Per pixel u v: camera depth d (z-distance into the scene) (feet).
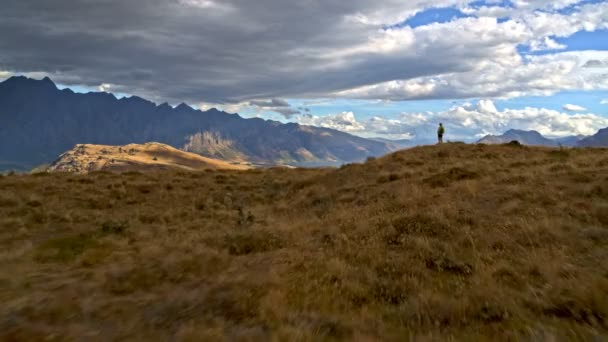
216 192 78.38
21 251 34.50
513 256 25.41
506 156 81.56
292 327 16.40
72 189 71.56
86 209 59.67
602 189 37.86
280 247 36.17
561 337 14.33
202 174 102.58
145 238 42.70
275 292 21.20
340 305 20.16
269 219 51.98
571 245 25.84
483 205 38.91
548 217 32.22
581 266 22.21
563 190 40.29
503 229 30.83
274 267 27.14
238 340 15.31
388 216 39.27
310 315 18.47
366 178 72.43
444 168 68.03
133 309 20.45
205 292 22.35
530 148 91.45
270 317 17.98
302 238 37.40
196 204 66.54
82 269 29.99
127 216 55.42
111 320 18.79
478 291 19.75
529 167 61.11
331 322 17.30
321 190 69.51
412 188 52.80
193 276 27.17
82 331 17.26
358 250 29.71
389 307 19.79
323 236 36.32
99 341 16.10
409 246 29.71
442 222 33.88
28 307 20.40
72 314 19.62
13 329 17.51
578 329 14.85
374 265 26.12
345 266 26.17
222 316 18.60
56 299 21.58
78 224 49.42
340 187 68.74
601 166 51.44
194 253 31.99
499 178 51.03
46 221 49.60
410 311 18.48
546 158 72.54
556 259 22.89
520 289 20.34
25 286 24.95
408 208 42.14
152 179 90.33
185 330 16.44
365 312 18.84
